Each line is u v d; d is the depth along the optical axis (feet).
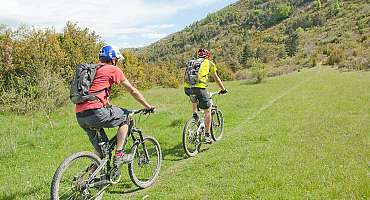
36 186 21.67
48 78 56.80
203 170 23.68
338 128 33.17
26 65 59.00
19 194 20.54
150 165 22.62
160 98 74.95
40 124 43.24
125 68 95.30
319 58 196.34
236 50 435.94
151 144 23.17
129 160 20.11
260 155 25.79
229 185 20.43
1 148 30.63
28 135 35.47
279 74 155.33
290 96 64.28
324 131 32.32
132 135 21.57
